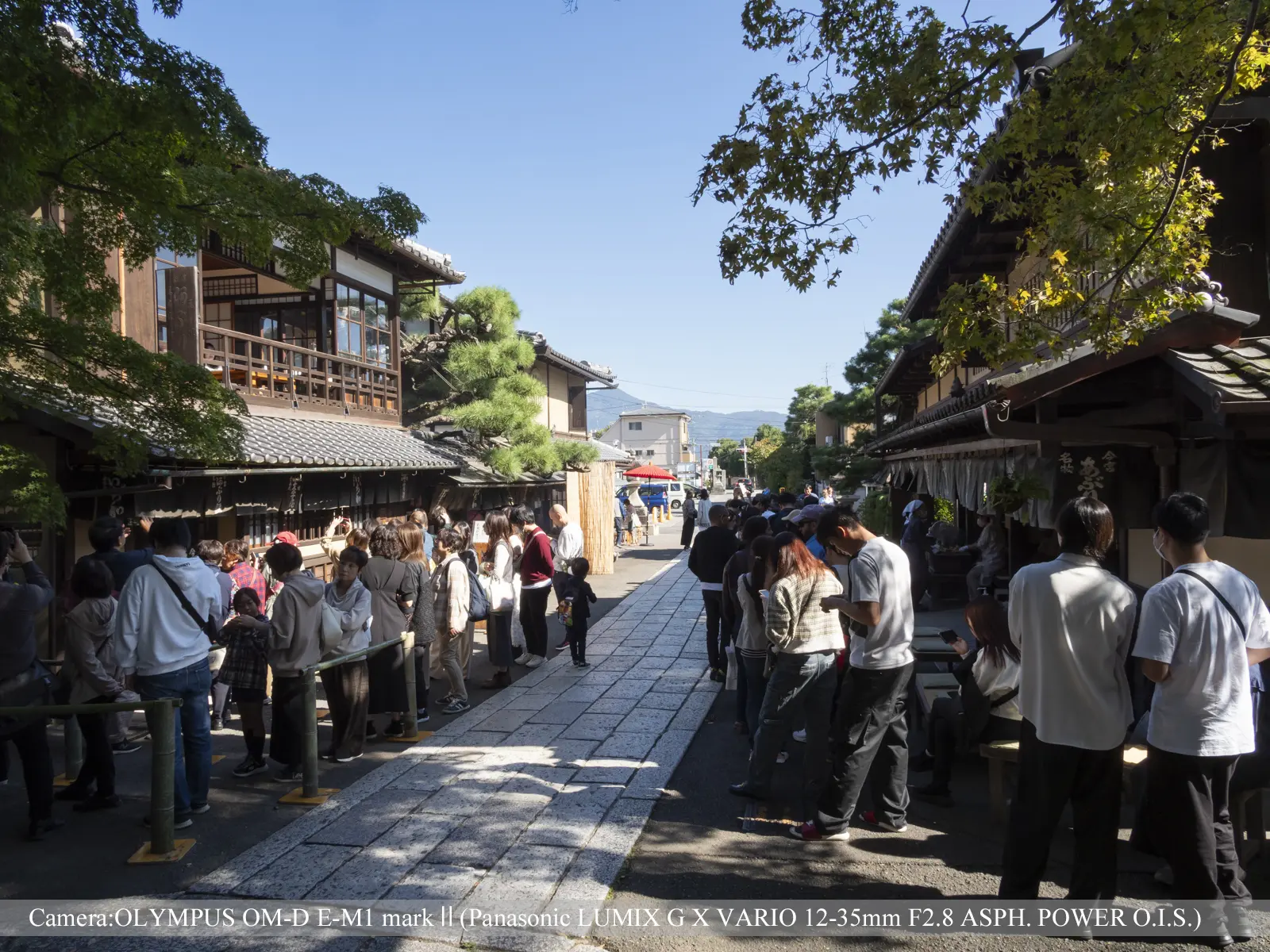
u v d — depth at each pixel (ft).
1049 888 12.96
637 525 103.55
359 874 13.83
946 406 28.53
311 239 18.07
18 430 24.93
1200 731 11.16
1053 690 11.55
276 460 32.24
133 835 15.61
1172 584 11.35
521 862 14.26
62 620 25.76
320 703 25.58
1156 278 16.69
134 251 17.22
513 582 27.91
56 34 14.19
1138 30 14.56
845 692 15.14
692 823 15.93
